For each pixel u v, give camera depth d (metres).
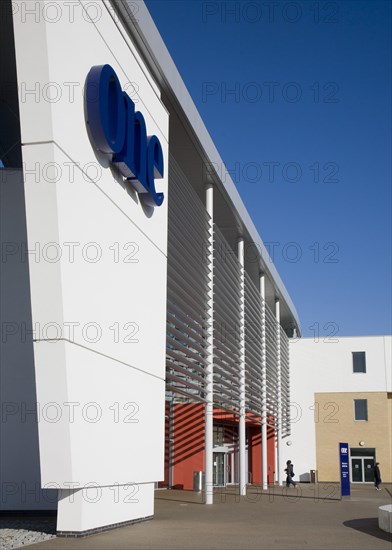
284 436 47.28
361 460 47.28
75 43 13.30
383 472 46.91
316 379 48.50
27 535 12.67
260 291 37.22
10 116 19.58
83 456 12.50
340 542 12.59
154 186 16.89
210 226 24.89
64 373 11.94
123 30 16.05
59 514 12.53
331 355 48.62
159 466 17.08
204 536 13.22
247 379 30.81
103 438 13.52
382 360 48.03
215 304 25.33
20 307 18.17
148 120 17.55
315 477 45.72
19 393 17.80
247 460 41.75
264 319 36.31
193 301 22.52
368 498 28.06
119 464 14.34
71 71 13.09
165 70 18.20
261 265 35.28
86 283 13.13
